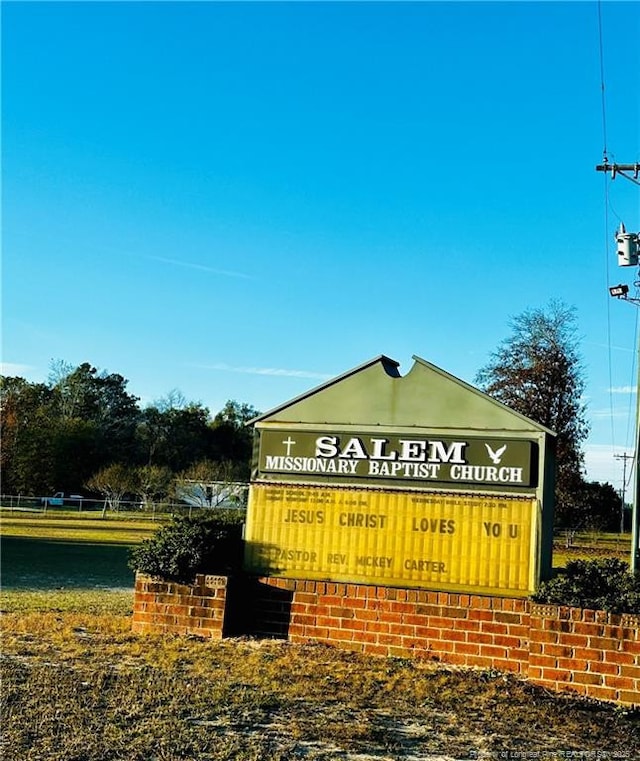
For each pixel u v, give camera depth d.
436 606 11.92
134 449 98.81
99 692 9.22
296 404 13.48
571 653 10.56
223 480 79.06
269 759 7.36
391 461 12.80
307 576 12.87
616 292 23.84
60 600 17.08
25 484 83.19
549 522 12.42
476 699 9.77
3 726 7.95
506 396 49.25
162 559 12.88
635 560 20.34
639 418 22.09
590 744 8.34
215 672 10.36
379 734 8.23
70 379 104.56
